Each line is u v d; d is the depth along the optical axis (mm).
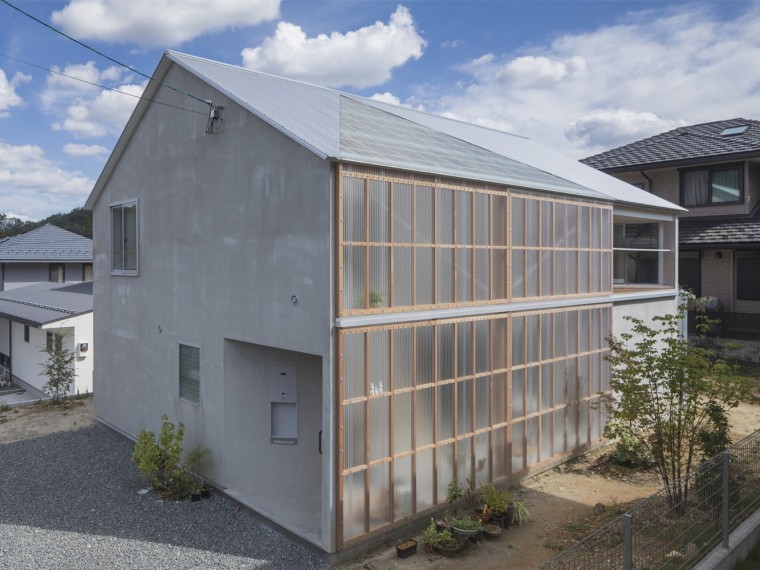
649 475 9992
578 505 8773
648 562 6215
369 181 7391
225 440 9109
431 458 8195
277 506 8625
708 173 19875
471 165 9250
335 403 7109
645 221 14695
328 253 7070
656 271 16953
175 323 10258
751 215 18984
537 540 7691
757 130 20531
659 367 8273
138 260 11328
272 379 9430
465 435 8664
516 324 9523
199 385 9688
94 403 13289
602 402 11242
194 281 9727
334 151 7137
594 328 11234
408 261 7855
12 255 25453
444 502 8359
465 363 8664
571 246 10664
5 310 18406
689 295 14820
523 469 9680
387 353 7629
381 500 7574
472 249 8750
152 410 11047
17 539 7676
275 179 7941
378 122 10531
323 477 7156
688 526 6734
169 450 9344
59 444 11820
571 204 10656
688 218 20281
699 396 8930
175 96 10148
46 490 9406
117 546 7508
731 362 17297
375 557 7254
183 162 9945
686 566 6367
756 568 6859
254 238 8352
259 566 7016
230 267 8859
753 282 18562
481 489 8859
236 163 8695
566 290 10555
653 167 20562
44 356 18094
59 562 7066
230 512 8625
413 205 7902
